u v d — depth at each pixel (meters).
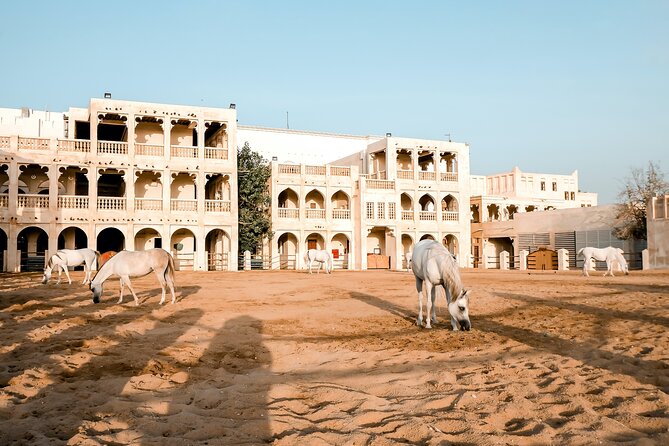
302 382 8.14
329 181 52.78
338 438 5.61
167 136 44.53
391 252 54.84
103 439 5.64
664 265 39.44
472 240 64.12
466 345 10.81
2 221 39.53
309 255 39.66
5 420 6.32
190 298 20.52
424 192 56.22
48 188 43.34
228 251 46.31
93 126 42.28
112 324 13.81
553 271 43.09
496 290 22.42
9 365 9.12
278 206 52.72
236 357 10.12
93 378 8.44
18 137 40.34
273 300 19.94
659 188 46.81
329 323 14.23
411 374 8.49
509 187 69.94
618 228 47.62
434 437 5.46
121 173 44.41
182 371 8.90
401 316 15.46
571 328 12.36
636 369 8.19
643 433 5.41
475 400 6.86
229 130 46.66
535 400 6.71
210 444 5.53
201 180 45.38
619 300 17.77
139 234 45.50
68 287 24.86
